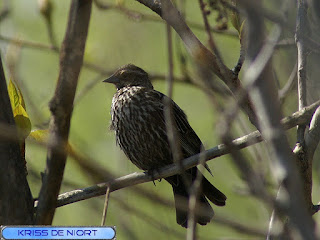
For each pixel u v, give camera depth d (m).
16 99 6.45
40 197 5.82
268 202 3.95
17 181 6.05
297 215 3.83
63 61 5.07
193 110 13.17
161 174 8.73
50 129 5.29
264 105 4.15
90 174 4.96
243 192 8.78
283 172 3.96
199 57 5.79
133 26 11.97
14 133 5.46
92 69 11.52
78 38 4.96
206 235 10.89
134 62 11.97
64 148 5.20
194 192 4.86
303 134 6.76
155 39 12.67
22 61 12.70
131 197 7.41
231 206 11.30
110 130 11.45
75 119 13.32
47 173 5.68
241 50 6.25
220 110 4.35
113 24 11.77
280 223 5.74
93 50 11.48
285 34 7.92
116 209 7.88
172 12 5.68
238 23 6.43
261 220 8.03
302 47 6.73
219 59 5.51
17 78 8.08
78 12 4.89
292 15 6.60
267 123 4.11
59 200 7.25
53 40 10.75
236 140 6.95
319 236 3.80
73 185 6.00
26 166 6.59
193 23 10.31
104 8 10.67
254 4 4.11
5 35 9.70
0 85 6.04
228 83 5.48
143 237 9.42
